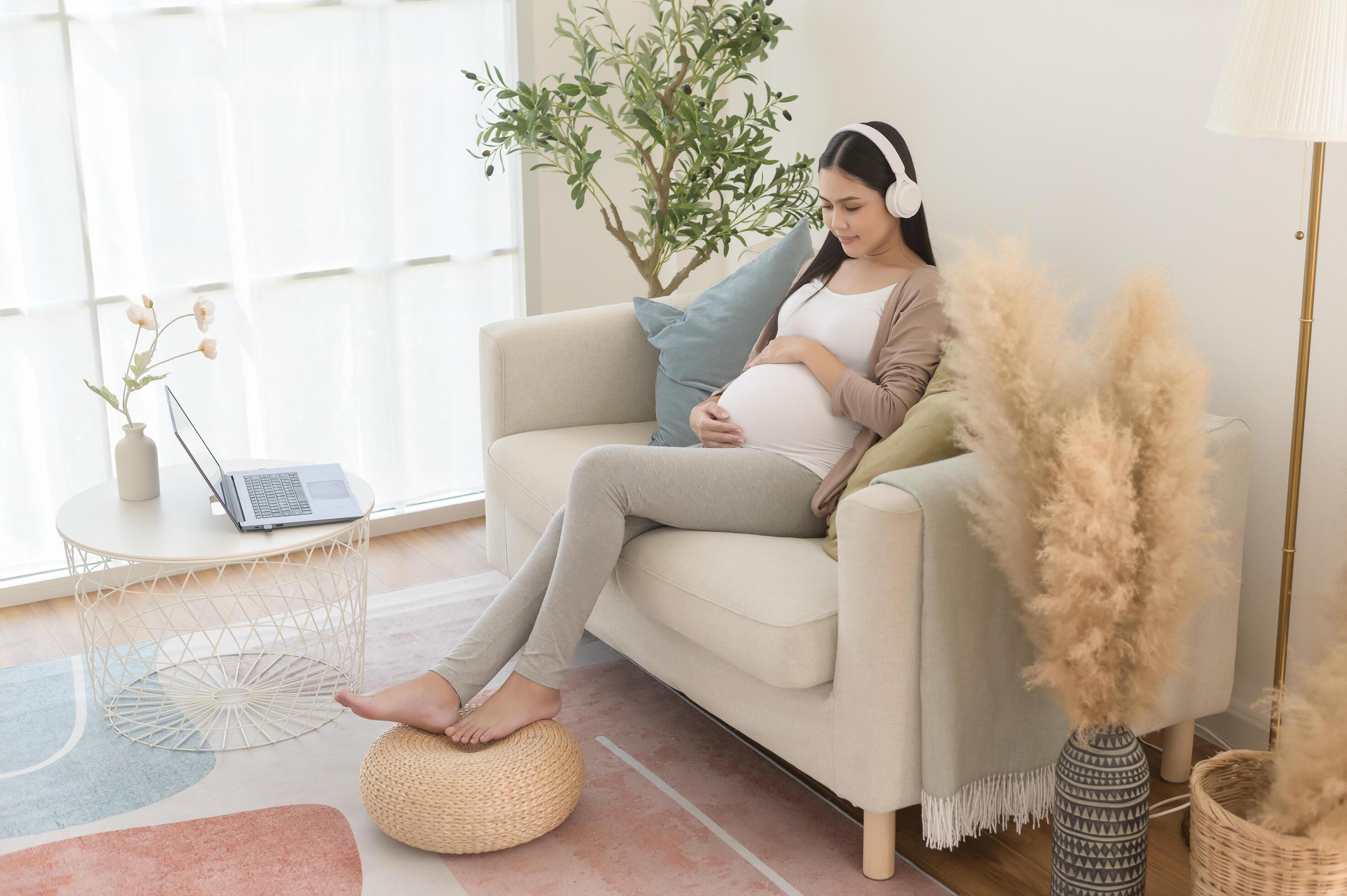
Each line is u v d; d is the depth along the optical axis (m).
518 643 2.17
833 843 2.03
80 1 2.76
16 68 2.73
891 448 2.01
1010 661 1.88
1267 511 2.20
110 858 1.96
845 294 2.29
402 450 3.42
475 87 3.29
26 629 2.83
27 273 2.83
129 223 2.92
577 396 2.76
